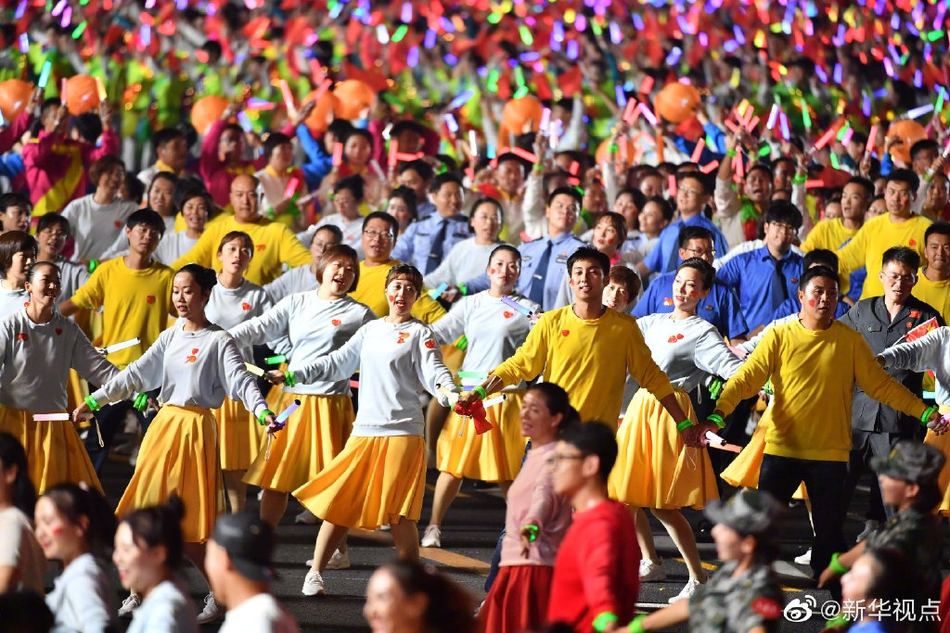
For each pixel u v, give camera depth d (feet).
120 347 79.97
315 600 72.54
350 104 142.72
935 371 78.38
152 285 92.63
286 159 126.93
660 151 142.20
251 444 86.99
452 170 135.23
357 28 181.37
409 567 40.50
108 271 92.84
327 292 83.10
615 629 44.24
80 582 46.42
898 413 83.25
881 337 84.64
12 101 125.08
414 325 75.00
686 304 79.30
